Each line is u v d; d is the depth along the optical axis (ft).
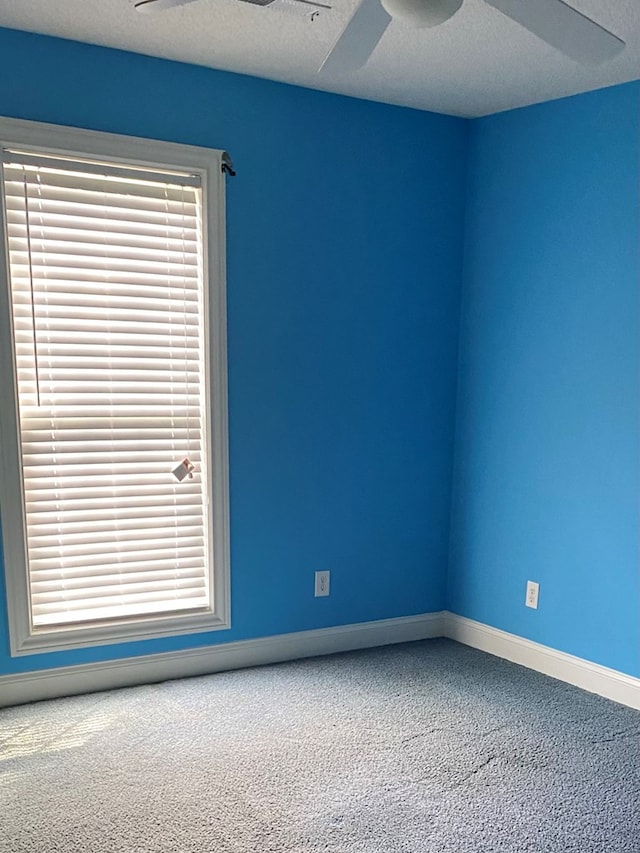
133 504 8.25
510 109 8.93
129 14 6.53
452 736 7.38
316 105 8.49
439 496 10.06
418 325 9.61
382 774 6.66
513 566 9.32
